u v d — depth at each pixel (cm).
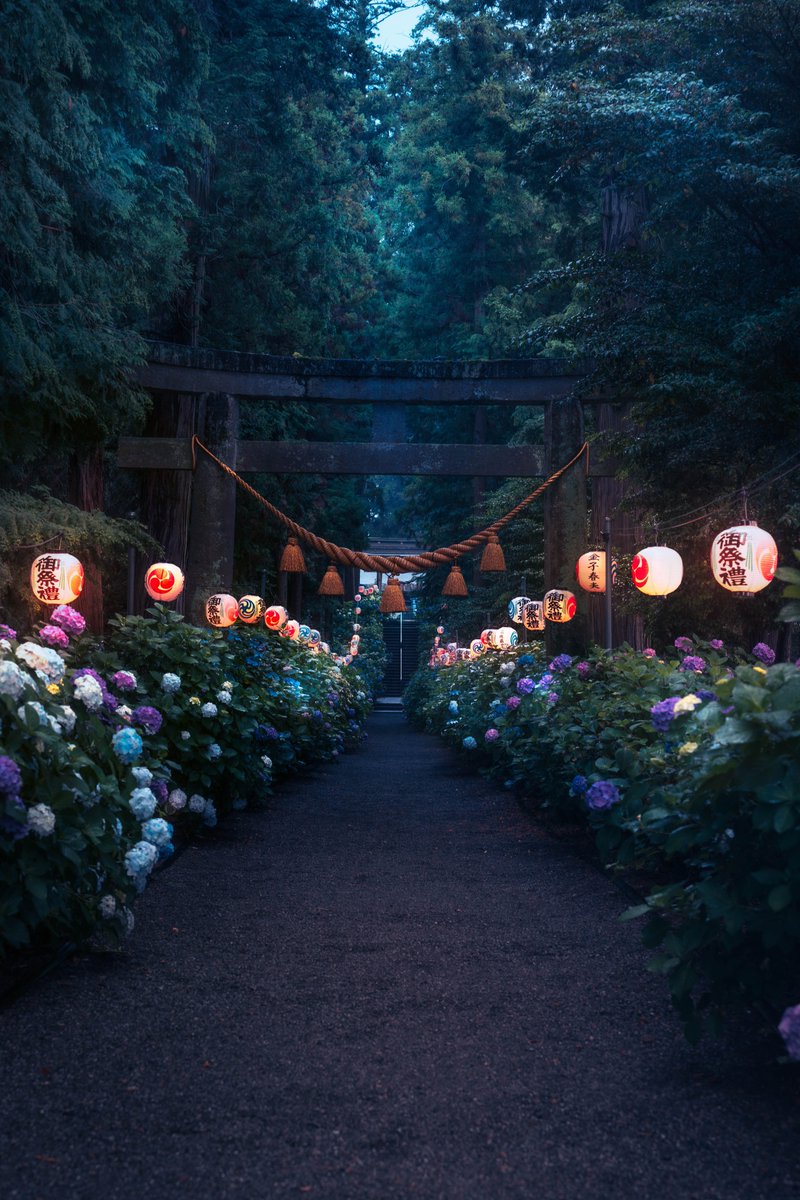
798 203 855
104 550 1079
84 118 968
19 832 314
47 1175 220
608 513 1301
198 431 1282
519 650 1366
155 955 400
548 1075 277
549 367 1277
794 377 878
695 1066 282
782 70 907
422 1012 332
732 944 272
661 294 961
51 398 989
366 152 2627
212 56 1655
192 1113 252
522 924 453
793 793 251
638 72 1038
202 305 1712
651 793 352
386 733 2830
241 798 816
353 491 2770
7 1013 325
